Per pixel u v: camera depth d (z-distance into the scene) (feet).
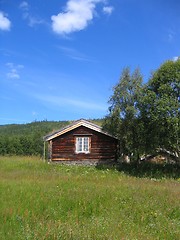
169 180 79.46
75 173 92.17
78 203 41.47
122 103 103.65
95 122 124.98
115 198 45.11
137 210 39.93
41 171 89.66
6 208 36.37
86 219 35.58
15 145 202.49
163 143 94.17
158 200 45.37
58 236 26.68
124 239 26.96
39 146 202.59
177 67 92.22
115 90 105.29
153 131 94.32
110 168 105.50
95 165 115.65
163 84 91.86
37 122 388.57
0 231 28.40
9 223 31.19
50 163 113.19
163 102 88.43
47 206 39.29
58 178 67.77
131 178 79.77
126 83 104.01
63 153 116.67
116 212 38.63
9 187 49.93
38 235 26.86
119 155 115.85
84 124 116.47
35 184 54.70
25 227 29.35
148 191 52.29
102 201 43.52
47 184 55.67
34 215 34.94
